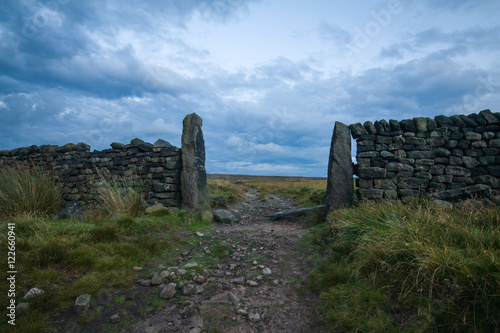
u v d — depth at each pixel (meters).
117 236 5.04
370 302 2.91
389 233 3.86
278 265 4.68
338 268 3.86
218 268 4.53
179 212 7.63
